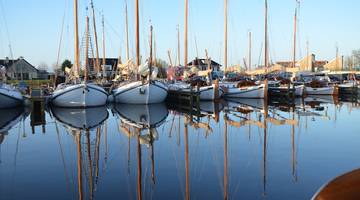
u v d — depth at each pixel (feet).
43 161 37.81
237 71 175.32
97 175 32.17
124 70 113.19
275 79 160.66
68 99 88.89
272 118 75.46
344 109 94.43
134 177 31.32
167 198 25.66
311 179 29.55
